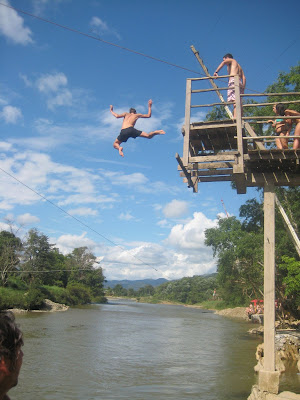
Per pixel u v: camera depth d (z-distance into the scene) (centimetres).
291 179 1013
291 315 3212
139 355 2025
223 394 1264
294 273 2258
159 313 6306
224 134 1077
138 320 4512
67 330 3059
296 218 2850
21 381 1388
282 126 1063
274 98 2573
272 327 941
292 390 1260
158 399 1198
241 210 3334
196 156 1090
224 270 4703
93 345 2317
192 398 1214
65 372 1556
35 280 6444
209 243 4550
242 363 1838
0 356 193
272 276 966
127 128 941
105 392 1275
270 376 912
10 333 199
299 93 1006
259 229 3381
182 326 3900
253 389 992
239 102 1013
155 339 2745
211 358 1975
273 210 1005
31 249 6738
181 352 2166
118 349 2209
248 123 1041
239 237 3494
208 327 3847
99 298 9550
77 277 9150
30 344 2230
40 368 1611
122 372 1595
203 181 1142
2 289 5453
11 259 6184
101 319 4372
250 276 4341
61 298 6881
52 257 7194
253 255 3447
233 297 7150
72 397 1206
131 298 16300
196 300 12531
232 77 1100
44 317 4303
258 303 4941
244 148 1123
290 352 1878
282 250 2916
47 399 1178
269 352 934
